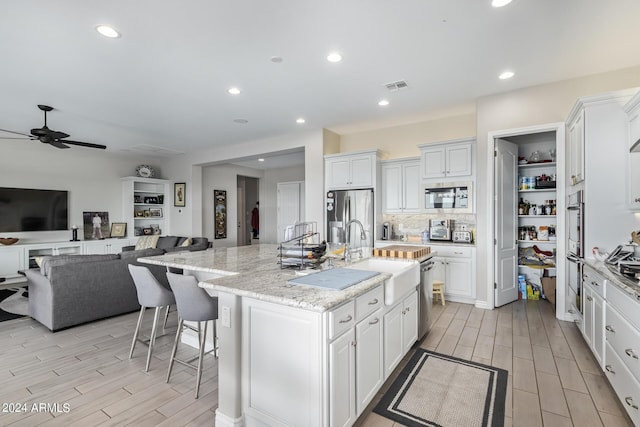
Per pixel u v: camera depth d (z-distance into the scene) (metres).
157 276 4.11
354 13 2.28
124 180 7.31
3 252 5.47
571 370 2.50
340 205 5.20
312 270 2.30
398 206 5.09
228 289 1.80
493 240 4.02
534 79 3.47
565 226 3.58
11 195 5.82
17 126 4.99
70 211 6.60
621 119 2.72
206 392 2.27
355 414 1.79
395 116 4.75
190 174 7.37
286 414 1.67
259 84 3.50
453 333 3.27
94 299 3.67
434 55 2.91
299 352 1.61
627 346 1.88
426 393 2.22
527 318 3.69
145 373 2.54
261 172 9.61
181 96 3.81
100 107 4.14
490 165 3.97
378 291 2.08
